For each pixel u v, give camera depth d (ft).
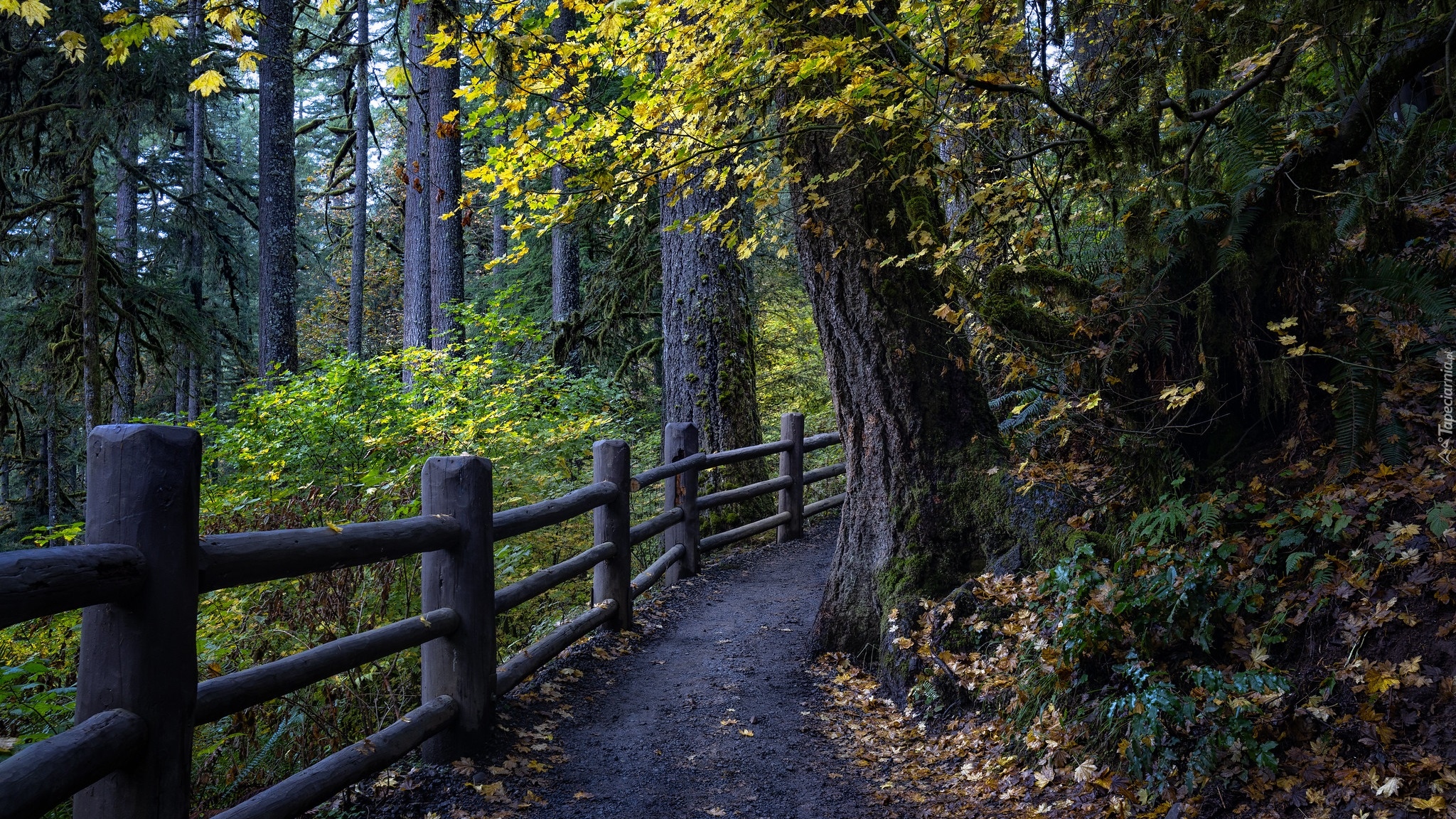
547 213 18.70
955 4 14.46
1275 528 12.53
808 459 35.73
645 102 16.74
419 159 46.68
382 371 32.12
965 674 14.67
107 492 7.28
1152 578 12.53
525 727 13.74
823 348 18.35
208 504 21.80
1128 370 14.49
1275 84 14.40
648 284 40.14
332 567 9.86
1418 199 13.80
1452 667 9.82
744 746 14.01
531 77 15.99
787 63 14.47
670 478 23.80
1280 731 10.66
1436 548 10.83
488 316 35.06
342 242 70.59
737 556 26.94
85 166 36.76
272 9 45.03
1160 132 16.92
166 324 41.78
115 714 7.07
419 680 16.74
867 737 14.61
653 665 17.49
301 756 13.75
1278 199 13.02
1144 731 11.02
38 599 6.23
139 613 7.27
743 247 19.56
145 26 12.76
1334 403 12.50
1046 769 12.22
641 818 11.54
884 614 16.83
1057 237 16.02
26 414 48.14
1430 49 12.06
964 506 16.80
